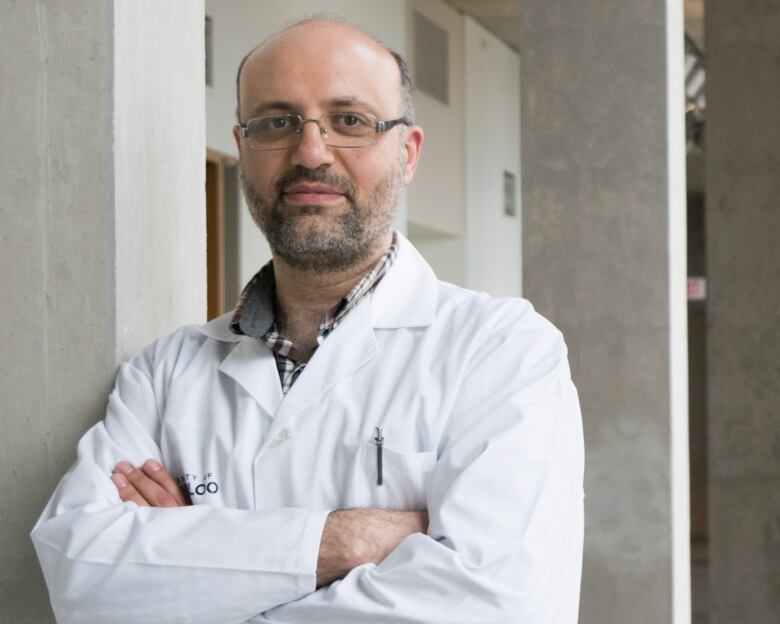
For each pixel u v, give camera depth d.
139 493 2.27
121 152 2.58
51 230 2.58
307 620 2.03
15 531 2.59
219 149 7.23
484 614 1.99
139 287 2.66
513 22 12.20
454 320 2.30
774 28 6.79
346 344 2.28
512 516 2.04
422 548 2.01
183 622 2.07
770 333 6.82
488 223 12.38
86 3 2.56
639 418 5.91
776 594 6.85
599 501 5.92
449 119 11.39
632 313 5.93
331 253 2.25
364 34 2.31
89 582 2.10
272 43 2.28
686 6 10.96
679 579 5.91
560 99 6.03
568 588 2.14
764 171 6.81
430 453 2.17
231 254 7.57
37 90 2.58
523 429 2.12
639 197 5.93
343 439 2.21
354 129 2.25
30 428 2.59
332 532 2.07
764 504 6.85
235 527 2.09
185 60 2.89
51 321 2.58
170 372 2.43
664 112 5.91
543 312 6.04
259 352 2.34
